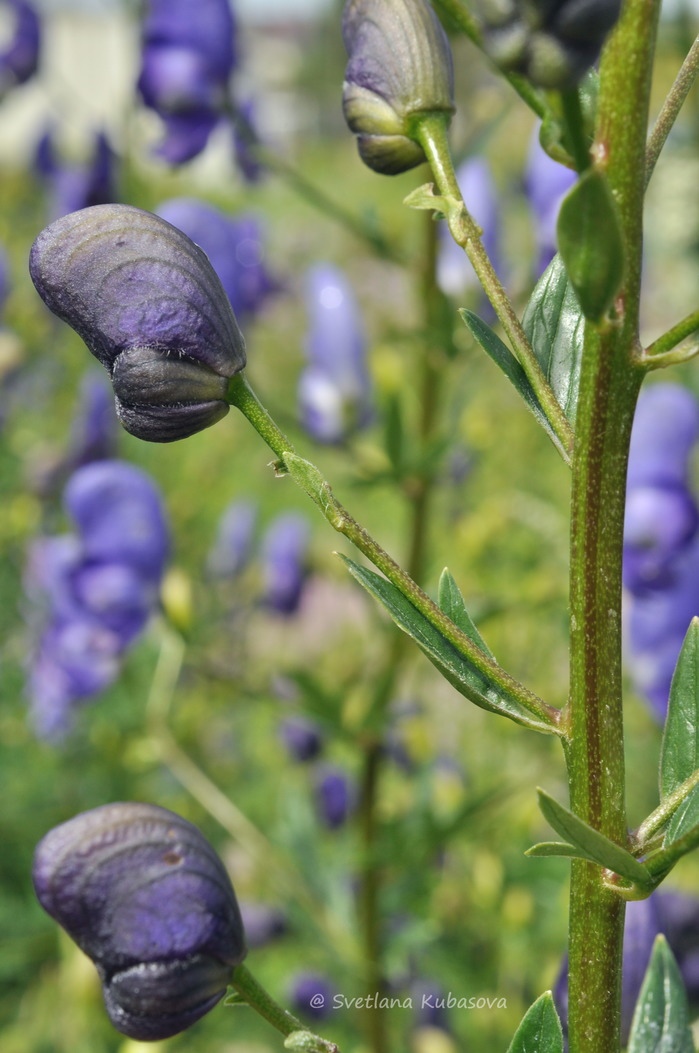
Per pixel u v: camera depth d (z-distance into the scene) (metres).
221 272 0.50
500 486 0.74
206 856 0.27
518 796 0.53
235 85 0.53
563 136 0.24
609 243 0.23
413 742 0.51
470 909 0.50
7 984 0.57
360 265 1.08
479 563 0.64
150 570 0.47
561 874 0.50
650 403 0.44
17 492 0.73
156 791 0.64
